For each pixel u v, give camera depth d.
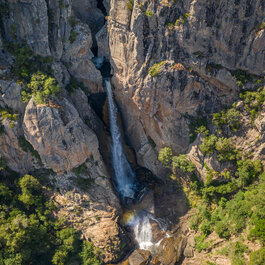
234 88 42.56
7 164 45.78
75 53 46.97
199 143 46.97
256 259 37.91
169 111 46.62
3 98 42.06
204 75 42.69
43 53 43.38
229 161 45.81
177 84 43.69
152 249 48.06
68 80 47.97
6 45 41.91
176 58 42.47
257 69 40.34
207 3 37.34
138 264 45.34
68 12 44.25
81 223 47.22
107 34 48.81
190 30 39.72
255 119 42.56
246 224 42.56
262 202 40.84
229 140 44.72
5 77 41.59
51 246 45.25
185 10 38.94
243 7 36.47
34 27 41.44
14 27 41.12
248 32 38.03
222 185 47.41
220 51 40.50
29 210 46.06
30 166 47.38
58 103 43.59
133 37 43.25
